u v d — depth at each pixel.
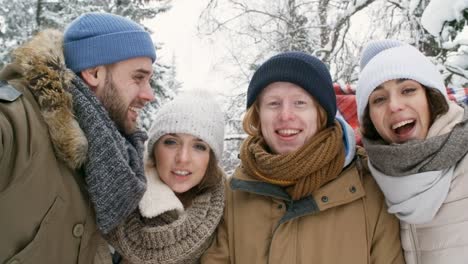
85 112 1.40
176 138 1.79
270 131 1.78
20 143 1.22
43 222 1.30
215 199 1.82
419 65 1.58
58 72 1.38
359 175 1.78
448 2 3.14
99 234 1.58
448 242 1.47
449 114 1.58
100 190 1.38
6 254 1.24
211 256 1.81
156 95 5.25
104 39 1.55
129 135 1.72
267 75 1.75
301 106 1.75
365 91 1.66
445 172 1.49
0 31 5.28
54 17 5.30
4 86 1.28
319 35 7.41
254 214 1.79
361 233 1.65
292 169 1.64
